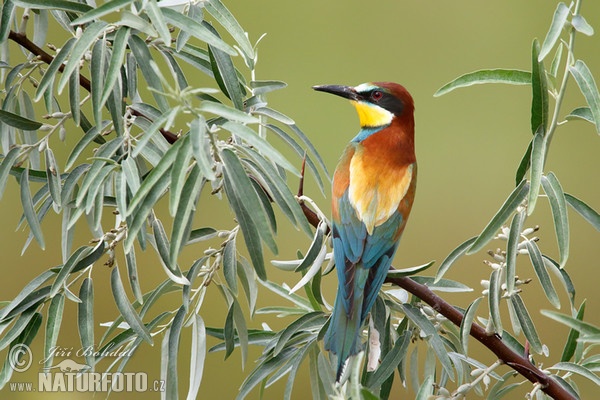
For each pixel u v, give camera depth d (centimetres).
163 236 703
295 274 1341
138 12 682
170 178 606
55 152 1328
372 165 852
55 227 1353
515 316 743
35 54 788
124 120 727
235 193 645
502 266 711
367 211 817
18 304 704
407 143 884
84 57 730
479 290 1416
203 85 1377
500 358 735
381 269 783
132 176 666
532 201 627
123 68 765
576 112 655
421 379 819
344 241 805
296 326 739
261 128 808
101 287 1290
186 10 739
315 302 782
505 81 686
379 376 727
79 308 709
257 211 633
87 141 709
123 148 705
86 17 639
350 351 719
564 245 646
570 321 534
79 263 696
